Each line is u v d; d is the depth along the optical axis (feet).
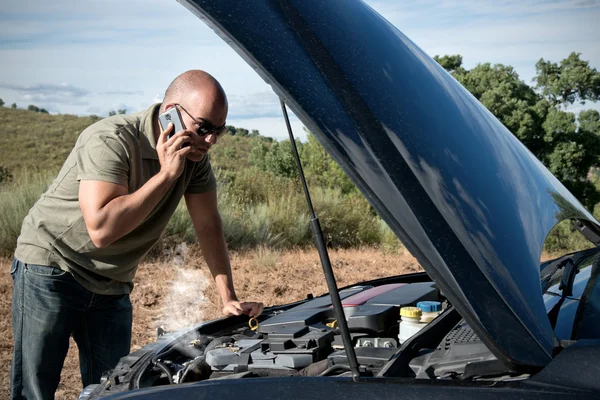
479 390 4.74
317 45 5.90
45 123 197.57
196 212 10.32
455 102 6.86
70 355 17.26
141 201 7.97
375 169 5.26
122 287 10.05
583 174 91.56
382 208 5.07
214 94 7.83
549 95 111.45
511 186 6.30
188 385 5.61
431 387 4.88
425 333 6.30
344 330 5.37
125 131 8.71
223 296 10.08
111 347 10.19
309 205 5.74
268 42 5.53
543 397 4.56
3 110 211.00
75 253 9.29
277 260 31.71
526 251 5.66
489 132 6.95
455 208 5.45
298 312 7.98
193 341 7.93
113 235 8.16
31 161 147.95
